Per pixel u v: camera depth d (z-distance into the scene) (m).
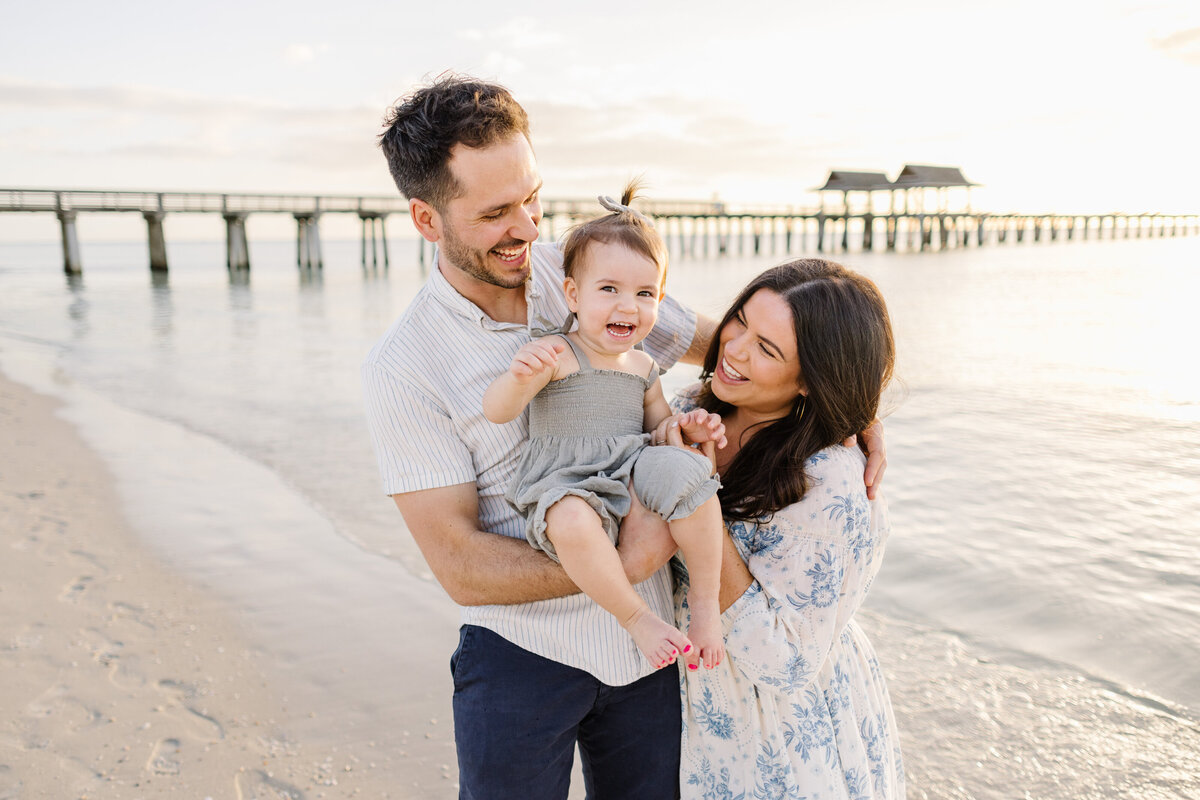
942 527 4.58
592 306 1.70
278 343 13.33
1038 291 19.64
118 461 6.41
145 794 2.59
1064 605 3.65
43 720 2.97
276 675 3.29
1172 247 49.41
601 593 1.54
